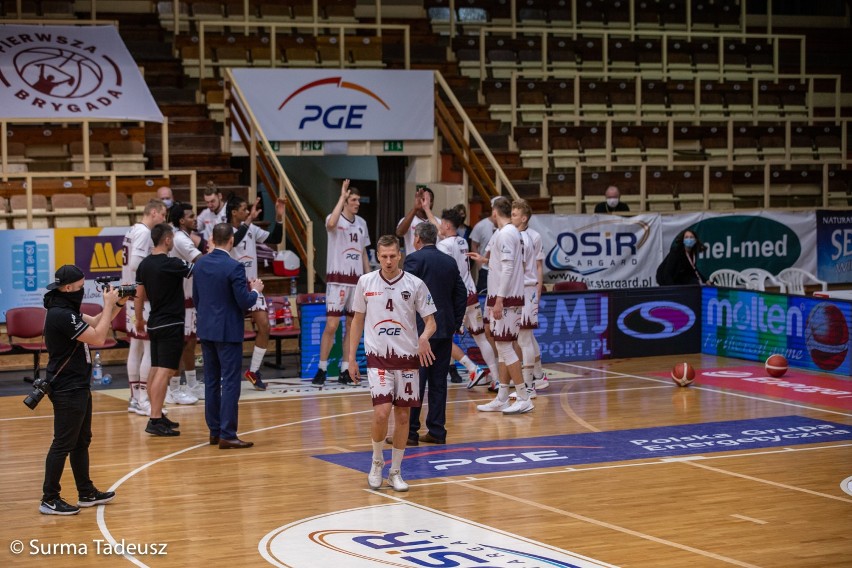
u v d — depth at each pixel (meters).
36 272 13.23
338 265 12.32
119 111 16.06
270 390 12.16
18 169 15.59
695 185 17.64
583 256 15.33
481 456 9.13
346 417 10.75
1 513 7.48
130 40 18.88
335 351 12.98
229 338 9.29
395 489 8.04
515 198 15.49
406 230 12.44
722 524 7.19
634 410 11.08
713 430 10.14
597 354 14.33
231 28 19.84
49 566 6.37
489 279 10.78
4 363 13.41
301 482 8.30
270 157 15.62
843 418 10.68
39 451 9.30
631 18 21.77
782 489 8.09
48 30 17.59
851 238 16.84
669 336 14.68
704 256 15.96
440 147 17.70
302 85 16.91
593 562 6.37
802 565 6.37
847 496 7.90
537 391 12.14
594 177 17.17
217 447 9.48
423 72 17.42
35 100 15.90
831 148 19.64
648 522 7.23
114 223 14.27
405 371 7.97
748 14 24.16
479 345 11.96
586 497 7.85
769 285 16.28
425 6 21.62
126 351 13.94
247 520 7.29
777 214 16.33
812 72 23.38
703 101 20.20
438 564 6.32
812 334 13.46
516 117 18.78
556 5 22.16
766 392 12.04
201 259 9.36
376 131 17.28
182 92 17.75
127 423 10.43
